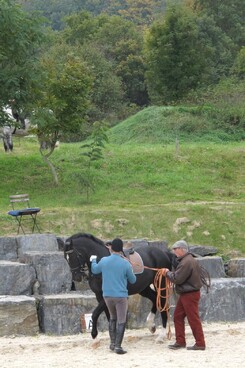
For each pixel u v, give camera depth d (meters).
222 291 16.83
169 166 31.86
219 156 33.34
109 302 13.23
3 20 27.03
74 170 30.48
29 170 30.45
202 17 69.38
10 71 27.44
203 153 33.66
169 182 29.75
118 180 29.81
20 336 15.05
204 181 30.39
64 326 15.46
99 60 60.06
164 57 56.56
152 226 23.72
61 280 17.03
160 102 58.22
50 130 28.69
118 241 13.38
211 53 59.72
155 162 32.16
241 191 29.53
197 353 12.98
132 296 15.97
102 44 71.00
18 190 28.00
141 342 14.27
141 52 67.25
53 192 27.94
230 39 71.31
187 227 23.91
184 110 42.41
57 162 31.58
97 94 58.66
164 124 40.31
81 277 13.98
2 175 29.55
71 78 28.41
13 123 28.88
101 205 26.05
